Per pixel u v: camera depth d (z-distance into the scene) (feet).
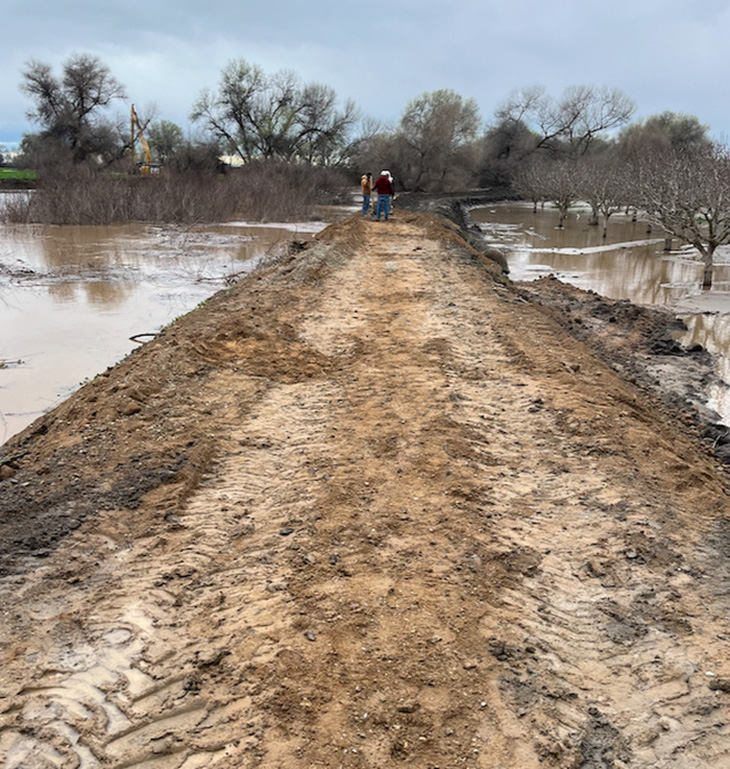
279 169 150.20
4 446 21.30
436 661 11.20
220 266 65.62
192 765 9.43
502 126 215.51
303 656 11.21
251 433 20.18
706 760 9.73
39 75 192.75
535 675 11.14
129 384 22.70
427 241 59.62
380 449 18.81
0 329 40.24
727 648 11.82
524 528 15.37
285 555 14.17
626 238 101.45
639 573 13.83
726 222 60.13
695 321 46.55
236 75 181.68
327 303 36.32
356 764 9.30
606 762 9.68
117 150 200.34
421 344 28.58
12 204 100.99
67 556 14.23
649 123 213.46
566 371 25.77
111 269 62.39
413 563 13.82
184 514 15.94
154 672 11.13
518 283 56.95
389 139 190.90
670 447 20.30
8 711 10.41
